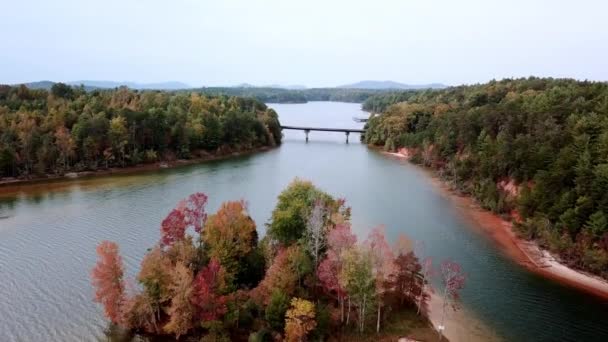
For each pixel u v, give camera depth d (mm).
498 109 139000
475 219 97938
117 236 81250
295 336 46094
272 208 101312
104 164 143375
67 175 133000
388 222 94688
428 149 164000
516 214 95875
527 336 52031
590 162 81375
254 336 46656
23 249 75500
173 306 47844
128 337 50344
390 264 53969
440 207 107250
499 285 65500
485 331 52781
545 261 74375
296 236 61344
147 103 192000
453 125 154125
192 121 174750
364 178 139500
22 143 130250
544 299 61312
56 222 89500
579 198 75188
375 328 51406
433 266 71688
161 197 109812
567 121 105438
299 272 53812
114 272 50469
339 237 51812
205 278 48688
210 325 47281
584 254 70188
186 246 56281
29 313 55469
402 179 138750
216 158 172625
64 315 55094
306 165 160500
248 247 59781
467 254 77438
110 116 158000
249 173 143125
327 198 66188
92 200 106500
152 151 153875
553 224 80312
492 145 119062
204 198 58594
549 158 94750
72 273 66438
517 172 104125
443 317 55344
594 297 62281
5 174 127062
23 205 101875
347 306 54969
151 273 50719
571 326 54469
